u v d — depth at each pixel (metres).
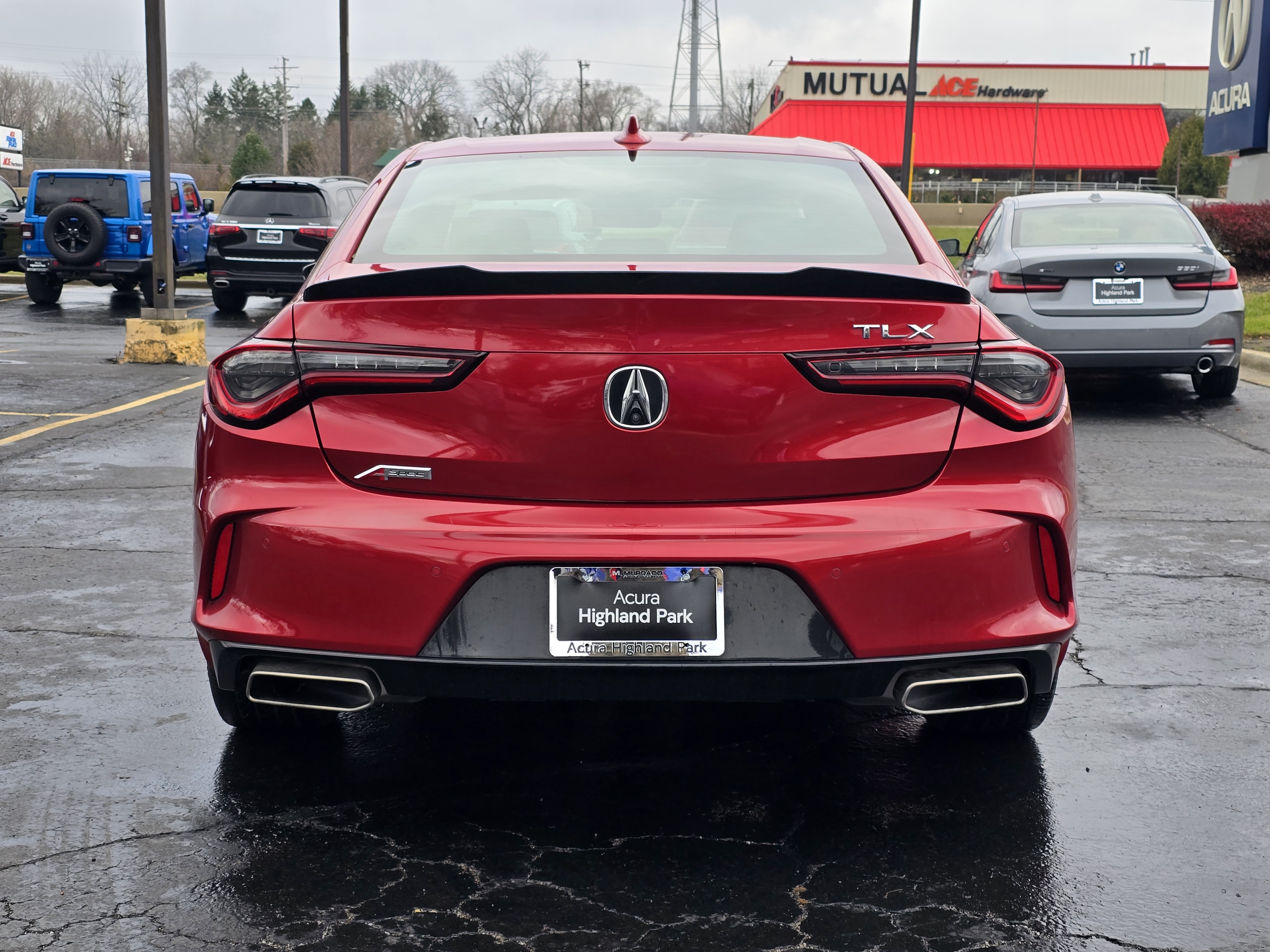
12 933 2.43
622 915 2.51
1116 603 4.72
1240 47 25.77
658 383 2.60
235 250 17.30
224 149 116.94
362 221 3.23
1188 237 9.41
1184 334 8.74
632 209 3.23
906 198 3.46
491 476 2.63
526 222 3.16
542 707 3.67
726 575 2.61
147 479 6.77
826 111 77.75
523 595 2.61
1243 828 2.94
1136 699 3.76
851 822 2.94
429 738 3.42
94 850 2.77
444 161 3.56
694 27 74.44
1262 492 6.70
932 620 2.65
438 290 2.63
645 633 2.61
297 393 2.66
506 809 2.99
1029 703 3.20
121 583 4.85
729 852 2.78
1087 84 78.38
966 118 77.75
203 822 2.91
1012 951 2.40
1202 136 71.62
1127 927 2.49
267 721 3.29
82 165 85.75
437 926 2.47
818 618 2.62
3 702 3.64
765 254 3.04
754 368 2.61
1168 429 8.60
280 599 2.66
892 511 2.64
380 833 2.86
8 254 20.77
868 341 2.63
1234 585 4.97
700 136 3.76
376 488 2.66
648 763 3.27
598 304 2.58
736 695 2.64
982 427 2.69
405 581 2.60
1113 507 6.32
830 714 3.62
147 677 3.86
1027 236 9.48
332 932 2.44
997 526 2.67
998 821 2.95
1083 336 8.74
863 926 2.48
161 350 11.67
